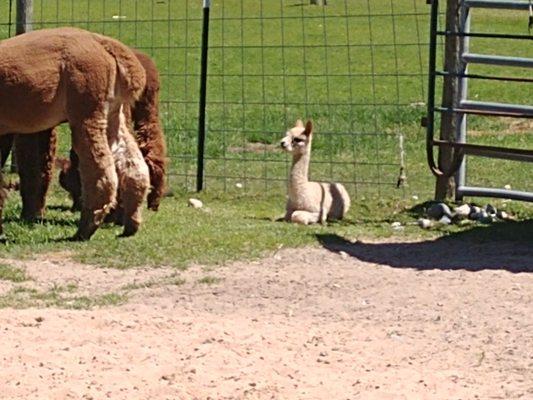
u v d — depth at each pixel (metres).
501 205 15.38
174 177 17.45
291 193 14.17
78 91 12.53
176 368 8.44
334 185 14.42
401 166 16.77
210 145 19.64
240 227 13.56
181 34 32.59
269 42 32.78
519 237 13.34
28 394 7.90
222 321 9.74
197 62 29.36
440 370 8.55
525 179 17.36
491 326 9.61
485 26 34.66
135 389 8.02
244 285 11.01
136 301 10.48
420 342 9.23
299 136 14.04
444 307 10.20
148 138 14.11
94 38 12.77
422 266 11.80
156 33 32.09
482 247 12.77
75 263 11.92
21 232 13.27
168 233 13.16
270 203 15.71
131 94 12.88
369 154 19.36
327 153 19.44
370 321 9.82
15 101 12.59
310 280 11.18
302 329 9.55
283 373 8.39
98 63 12.55
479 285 10.93
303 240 12.87
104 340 9.12
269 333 9.37
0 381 8.14
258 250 12.41
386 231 13.62
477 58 14.86
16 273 11.40
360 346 9.09
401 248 12.70
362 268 11.70
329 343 9.16
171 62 29.06
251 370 8.42
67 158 16.75
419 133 21.20
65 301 10.48
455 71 14.96
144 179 12.99
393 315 9.98
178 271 11.62
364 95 25.86
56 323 9.53
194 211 14.81
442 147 14.84
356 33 33.81
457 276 11.30
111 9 34.00
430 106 14.02
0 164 13.43
